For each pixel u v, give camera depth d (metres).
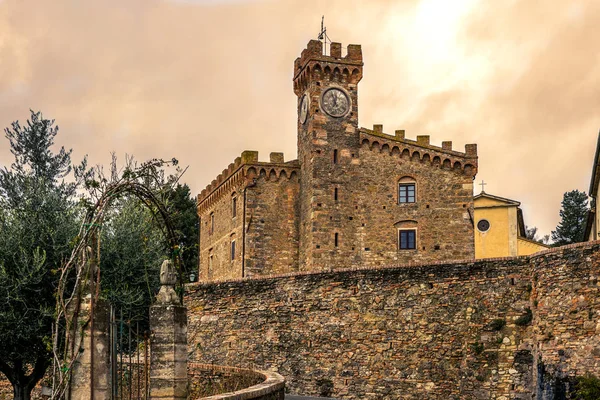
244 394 19.67
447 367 32.31
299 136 63.31
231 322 37.69
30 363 31.56
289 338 36.12
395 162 60.25
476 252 70.12
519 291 31.33
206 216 73.44
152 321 20.73
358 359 34.31
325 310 35.44
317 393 34.97
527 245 69.81
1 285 27.25
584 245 28.81
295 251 61.16
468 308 32.28
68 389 19.62
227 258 64.94
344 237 59.00
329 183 59.44
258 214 60.72
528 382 30.56
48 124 31.48
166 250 31.66
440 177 59.97
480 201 70.88
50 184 30.12
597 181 50.22
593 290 28.30
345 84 61.16
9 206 29.22
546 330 29.81
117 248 30.05
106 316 20.30
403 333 33.50
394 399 33.19
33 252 27.48
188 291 38.91
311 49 60.88
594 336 27.95
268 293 37.06
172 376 20.48
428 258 59.12
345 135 60.38
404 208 59.75
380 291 34.31
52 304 28.03
